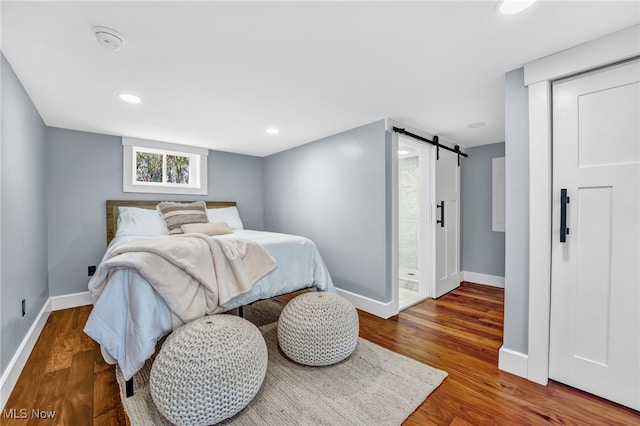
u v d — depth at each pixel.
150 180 3.60
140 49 1.53
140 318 1.50
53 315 2.69
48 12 1.23
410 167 4.61
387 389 1.59
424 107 2.42
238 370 1.33
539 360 1.66
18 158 1.85
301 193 3.74
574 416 1.39
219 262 1.86
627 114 1.42
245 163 4.34
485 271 3.91
